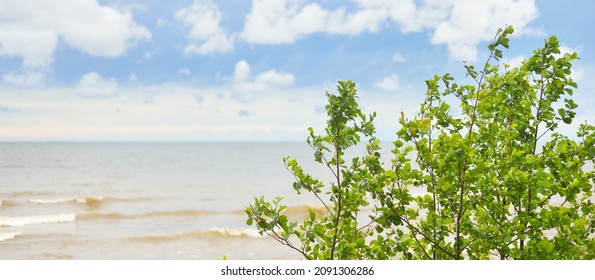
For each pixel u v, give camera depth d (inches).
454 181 175.0
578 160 180.2
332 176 2554.1
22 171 2812.5
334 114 160.2
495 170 178.5
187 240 925.8
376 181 166.2
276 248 850.1
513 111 194.1
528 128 195.3
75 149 5959.6
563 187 180.1
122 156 4586.6
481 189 164.1
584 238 185.3
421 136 168.2
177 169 3107.8
